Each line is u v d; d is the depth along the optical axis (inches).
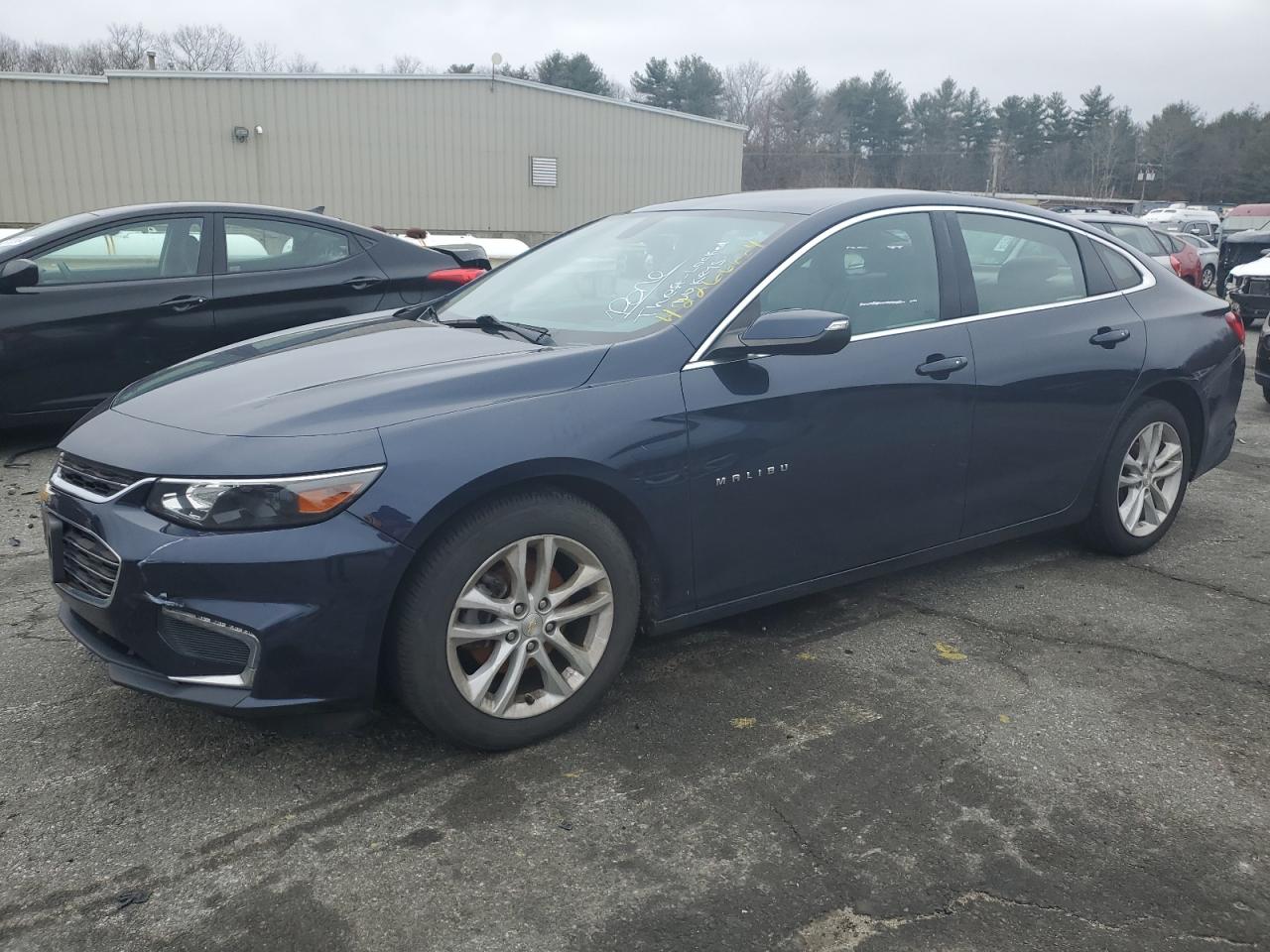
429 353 126.4
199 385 121.9
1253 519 211.9
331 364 124.3
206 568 100.2
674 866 97.3
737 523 129.7
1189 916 91.6
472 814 105.2
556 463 112.5
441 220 1047.0
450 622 109.1
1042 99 3533.5
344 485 102.5
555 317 140.3
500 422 111.3
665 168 1141.1
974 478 153.9
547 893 93.3
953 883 95.4
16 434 264.5
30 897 92.3
